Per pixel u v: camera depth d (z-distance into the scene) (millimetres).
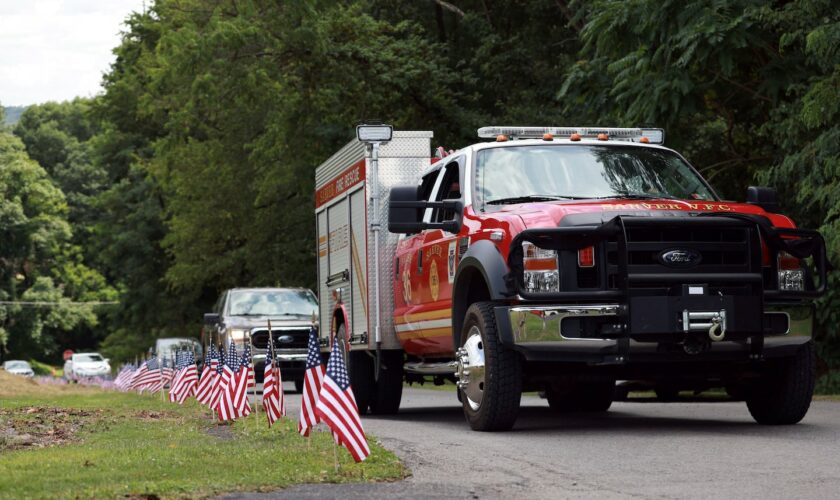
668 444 13797
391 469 11609
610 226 14289
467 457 12852
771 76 27719
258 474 11352
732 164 33094
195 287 68750
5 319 138500
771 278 14945
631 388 16984
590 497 9992
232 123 57344
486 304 15328
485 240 15406
